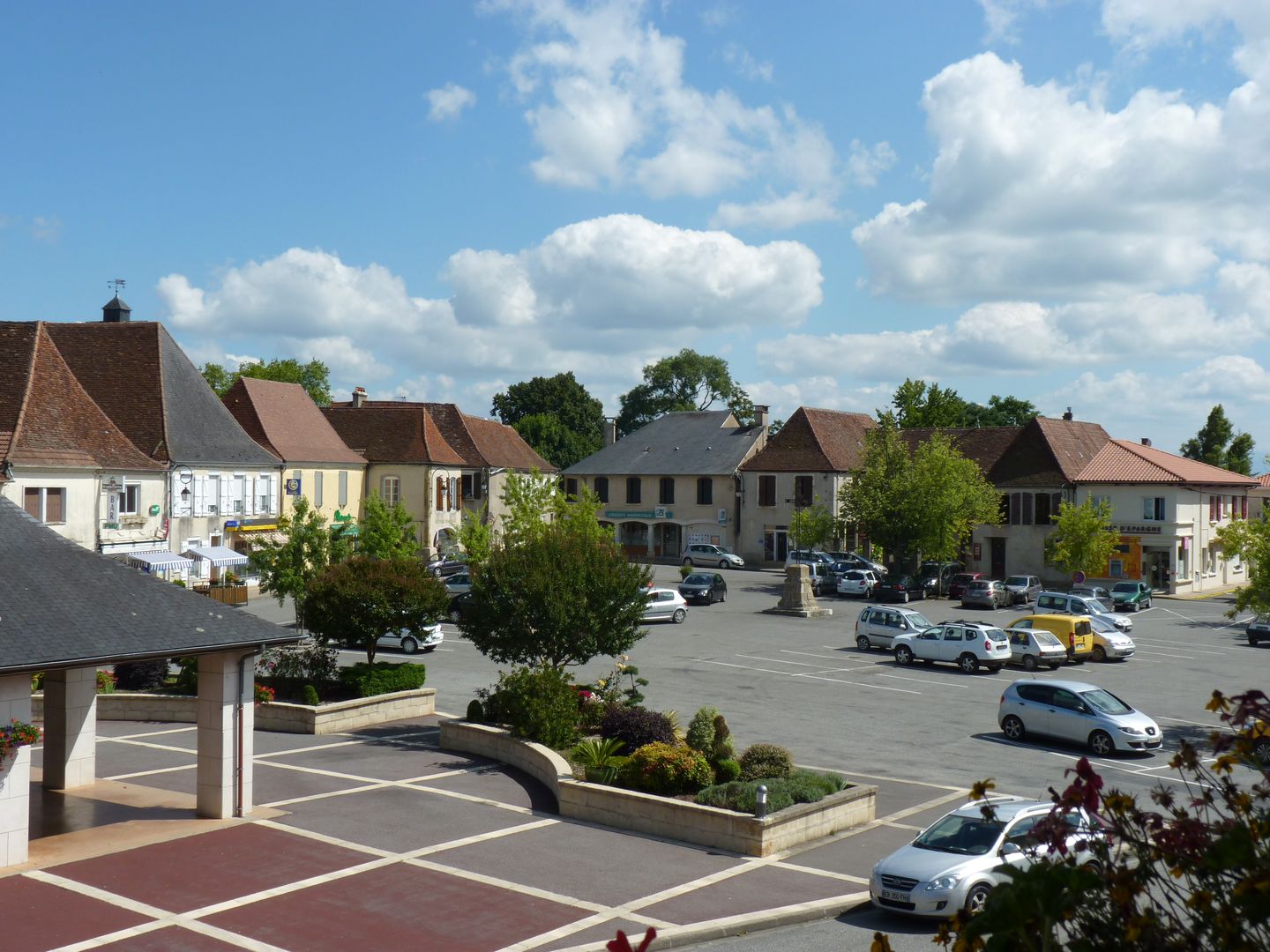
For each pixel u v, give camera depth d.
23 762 16.11
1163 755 25.62
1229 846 4.26
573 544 26.52
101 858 16.39
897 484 61.16
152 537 47.19
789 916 14.67
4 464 39.03
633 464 79.69
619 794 18.86
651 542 79.06
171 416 50.84
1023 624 41.12
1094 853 5.07
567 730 23.20
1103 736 25.41
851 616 51.44
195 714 28.05
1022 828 15.56
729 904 15.04
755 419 79.50
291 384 64.38
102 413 46.59
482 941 13.45
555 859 16.95
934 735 27.16
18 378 43.12
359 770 22.67
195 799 20.05
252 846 17.08
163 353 52.75
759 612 52.16
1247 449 88.56
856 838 18.67
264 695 27.23
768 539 74.06
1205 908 4.34
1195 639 46.34
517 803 20.27
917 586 58.38
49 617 16.83
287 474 57.38
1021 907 4.14
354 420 67.56
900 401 95.56
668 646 41.22
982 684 34.78
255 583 52.47
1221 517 68.75
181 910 14.24
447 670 35.62
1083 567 59.41
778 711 29.50
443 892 15.21
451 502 67.62
